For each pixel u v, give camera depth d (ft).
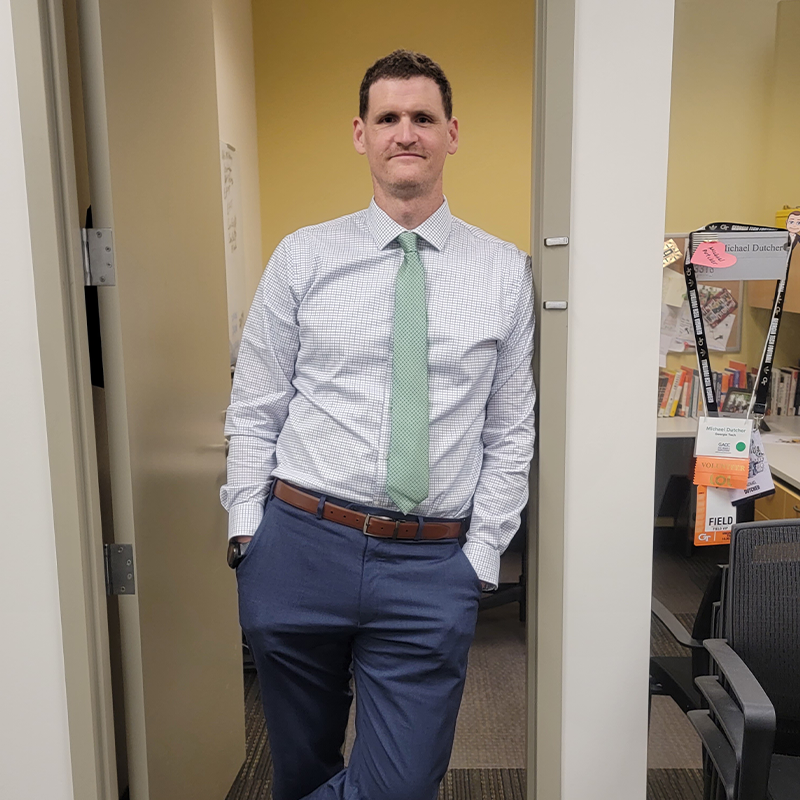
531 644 5.31
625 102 4.77
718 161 5.06
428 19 12.34
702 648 5.22
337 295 4.78
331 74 12.46
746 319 5.23
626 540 5.16
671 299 5.20
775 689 4.81
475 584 4.81
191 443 6.22
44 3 4.45
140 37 5.25
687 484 5.32
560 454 5.03
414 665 4.82
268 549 4.91
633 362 4.99
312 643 4.97
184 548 6.04
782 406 5.25
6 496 4.90
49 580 4.97
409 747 4.81
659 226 4.87
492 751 7.33
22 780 5.15
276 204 12.78
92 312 5.02
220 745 6.71
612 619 5.24
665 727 5.52
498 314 4.75
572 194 4.84
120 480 5.07
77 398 4.80
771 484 5.33
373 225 4.82
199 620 6.32
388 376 4.70
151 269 5.43
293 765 5.30
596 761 5.38
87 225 4.97
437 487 4.72
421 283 4.63
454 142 5.07
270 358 5.04
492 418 5.02
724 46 4.99
